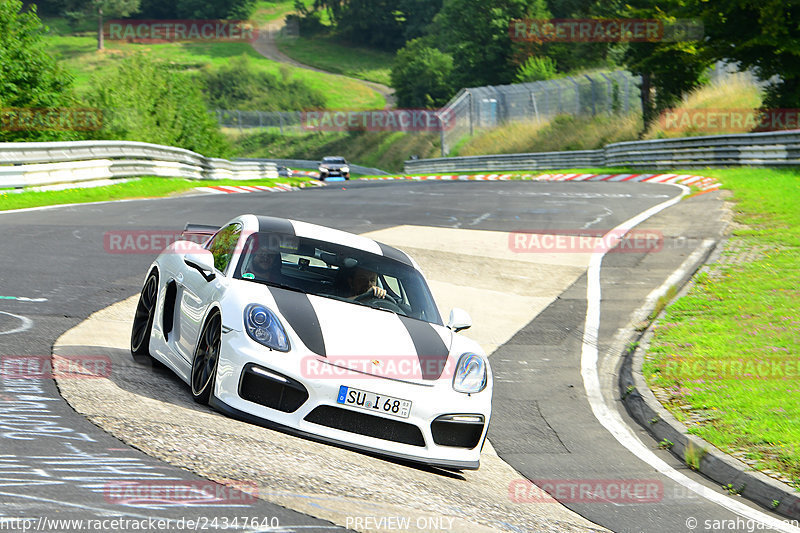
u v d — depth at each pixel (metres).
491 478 14.43
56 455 9.84
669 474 16.12
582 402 21.09
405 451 13.11
